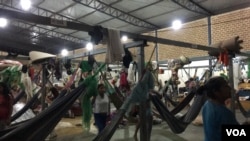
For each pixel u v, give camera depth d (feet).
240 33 31.73
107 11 35.99
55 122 9.73
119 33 9.27
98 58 41.11
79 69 15.06
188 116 14.93
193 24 36.73
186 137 18.60
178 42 12.83
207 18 35.24
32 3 34.53
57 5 35.24
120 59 9.11
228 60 16.25
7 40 46.62
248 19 31.07
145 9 34.37
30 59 15.51
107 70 18.42
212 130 6.42
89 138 19.21
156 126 22.58
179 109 15.93
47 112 9.50
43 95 16.37
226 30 33.17
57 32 46.52
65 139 18.90
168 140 17.85
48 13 38.27
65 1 33.60
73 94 11.21
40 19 7.29
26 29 45.03
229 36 32.78
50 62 15.66
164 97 20.81
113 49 8.93
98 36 8.64
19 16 6.88
